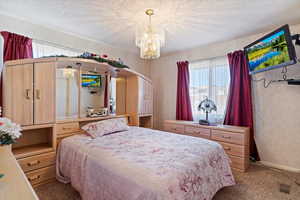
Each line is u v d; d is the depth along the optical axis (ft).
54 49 8.71
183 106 12.06
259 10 6.73
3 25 7.06
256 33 9.14
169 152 5.37
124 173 4.17
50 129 7.44
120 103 11.24
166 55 13.44
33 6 6.52
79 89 8.98
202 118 11.51
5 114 6.29
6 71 6.34
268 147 8.98
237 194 6.17
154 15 7.13
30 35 7.82
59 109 8.34
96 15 7.22
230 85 9.94
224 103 10.55
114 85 10.93
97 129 7.55
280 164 8.61
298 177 7.52
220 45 10.64
